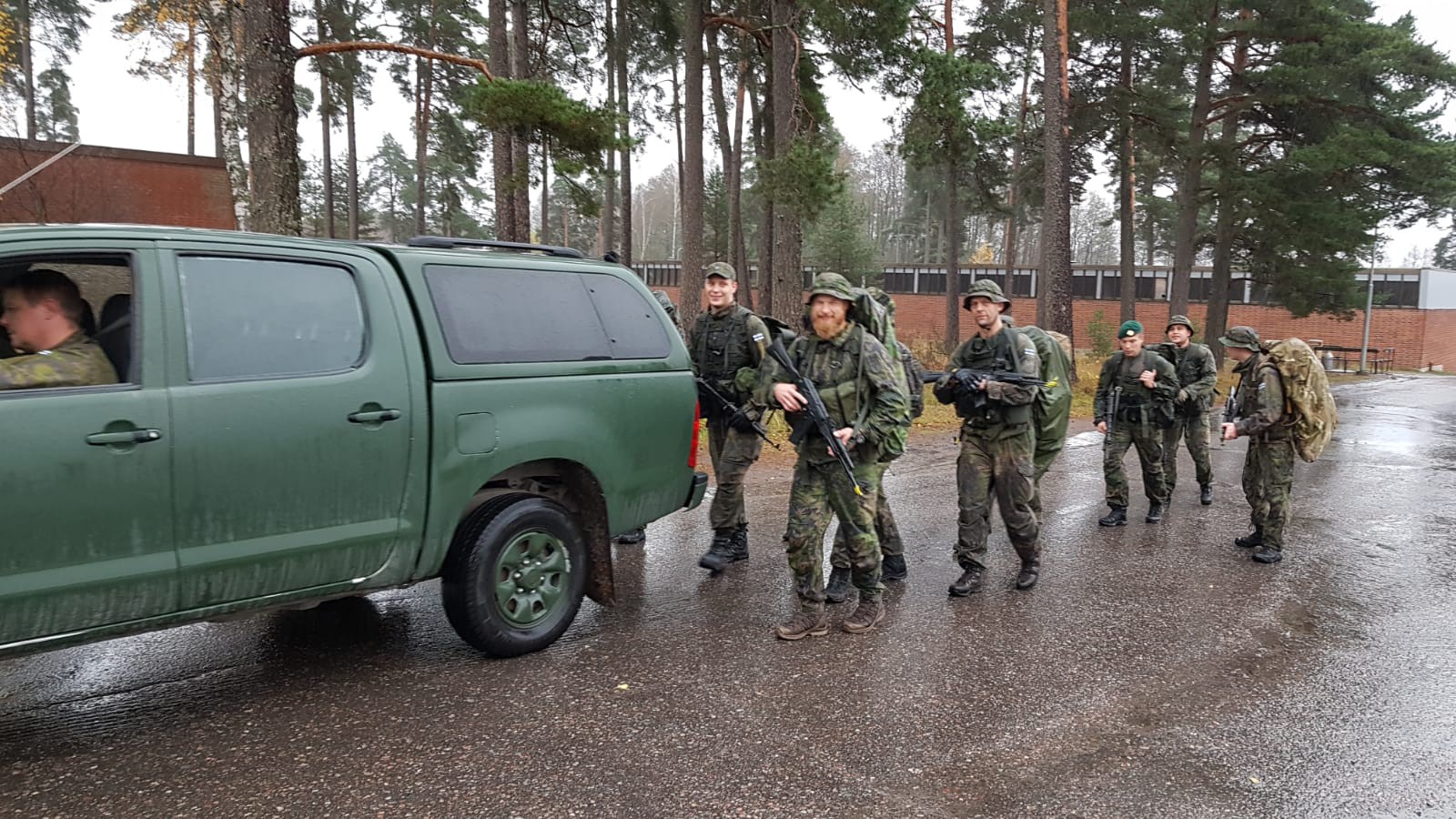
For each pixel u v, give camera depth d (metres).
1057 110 17.39
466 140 31.44
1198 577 5.92
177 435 3.05
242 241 3.36
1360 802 3.06
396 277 3.76
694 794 2.98
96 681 3.81
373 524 3.58
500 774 3.07
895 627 4.76
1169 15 21.81
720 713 3.62
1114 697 3.91
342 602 4.91
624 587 5.32
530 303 4.20
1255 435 6.38
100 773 3.02
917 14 16.27
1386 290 36.69
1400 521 7.96
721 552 5.69
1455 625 5.05
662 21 21.09
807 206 13.41
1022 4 22.69
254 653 4.15
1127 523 7.57
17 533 2.75
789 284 14.53
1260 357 6.39
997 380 5.15
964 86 15.23
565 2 18.69
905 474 9.59
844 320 4.43
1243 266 27.64
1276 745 3.48
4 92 10.38
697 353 5.86
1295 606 5.32
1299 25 22.20
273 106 8.29
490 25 15.70
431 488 3.74
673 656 4.23
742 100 26.02
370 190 58.75
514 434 3.98
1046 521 7.58
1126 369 7.37
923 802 2.99
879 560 4.66
